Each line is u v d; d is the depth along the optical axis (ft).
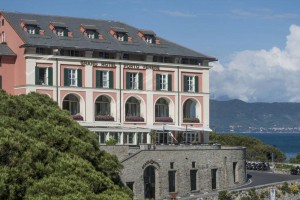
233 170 289.33
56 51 294.87
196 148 271.28
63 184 144.87
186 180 264.72
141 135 306.14
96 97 305.73
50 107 190.29
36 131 165.58
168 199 255.29
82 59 301.63
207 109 336.29
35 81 290.35
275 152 459.73
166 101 328.08
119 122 311.06
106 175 182.29
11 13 311.47
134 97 318.24
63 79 297.33
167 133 321.52
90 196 147.84
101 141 293.02
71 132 180.24
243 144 467.11
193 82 332.80
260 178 313.94
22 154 146.20
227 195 254.68
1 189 136.67
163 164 255.29
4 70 296.92
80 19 328.49
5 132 148.77
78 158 162.71
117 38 321.11
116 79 311.27
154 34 330.75
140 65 317.42
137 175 244.42
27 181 143.64
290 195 284.61
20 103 173.99
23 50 292.61
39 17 315.78
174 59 327.26
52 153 154.71
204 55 335.06
